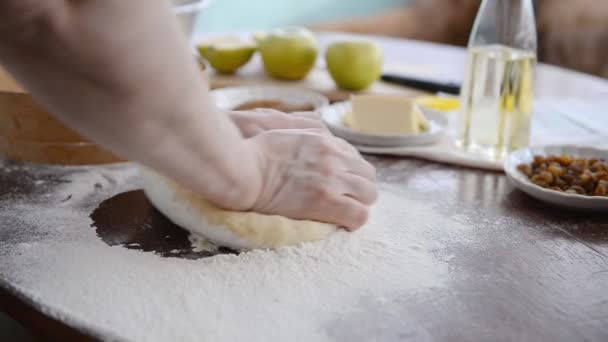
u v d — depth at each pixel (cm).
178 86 67
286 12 253
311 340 72
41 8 56
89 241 82
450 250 82
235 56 125
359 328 73
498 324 74
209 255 81
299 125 87
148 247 82
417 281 78
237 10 237
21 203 88
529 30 98
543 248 83
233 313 74
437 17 227
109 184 92
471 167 98
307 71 125
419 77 125
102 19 59
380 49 121
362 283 78
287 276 78
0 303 77
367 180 84
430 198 91
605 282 79
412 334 73
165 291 76
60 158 96
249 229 81
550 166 92
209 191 77
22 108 94
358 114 104
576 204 87
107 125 66
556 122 111
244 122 86
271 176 81
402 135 101
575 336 73
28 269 78
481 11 100
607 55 179
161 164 72
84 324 73
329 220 83
